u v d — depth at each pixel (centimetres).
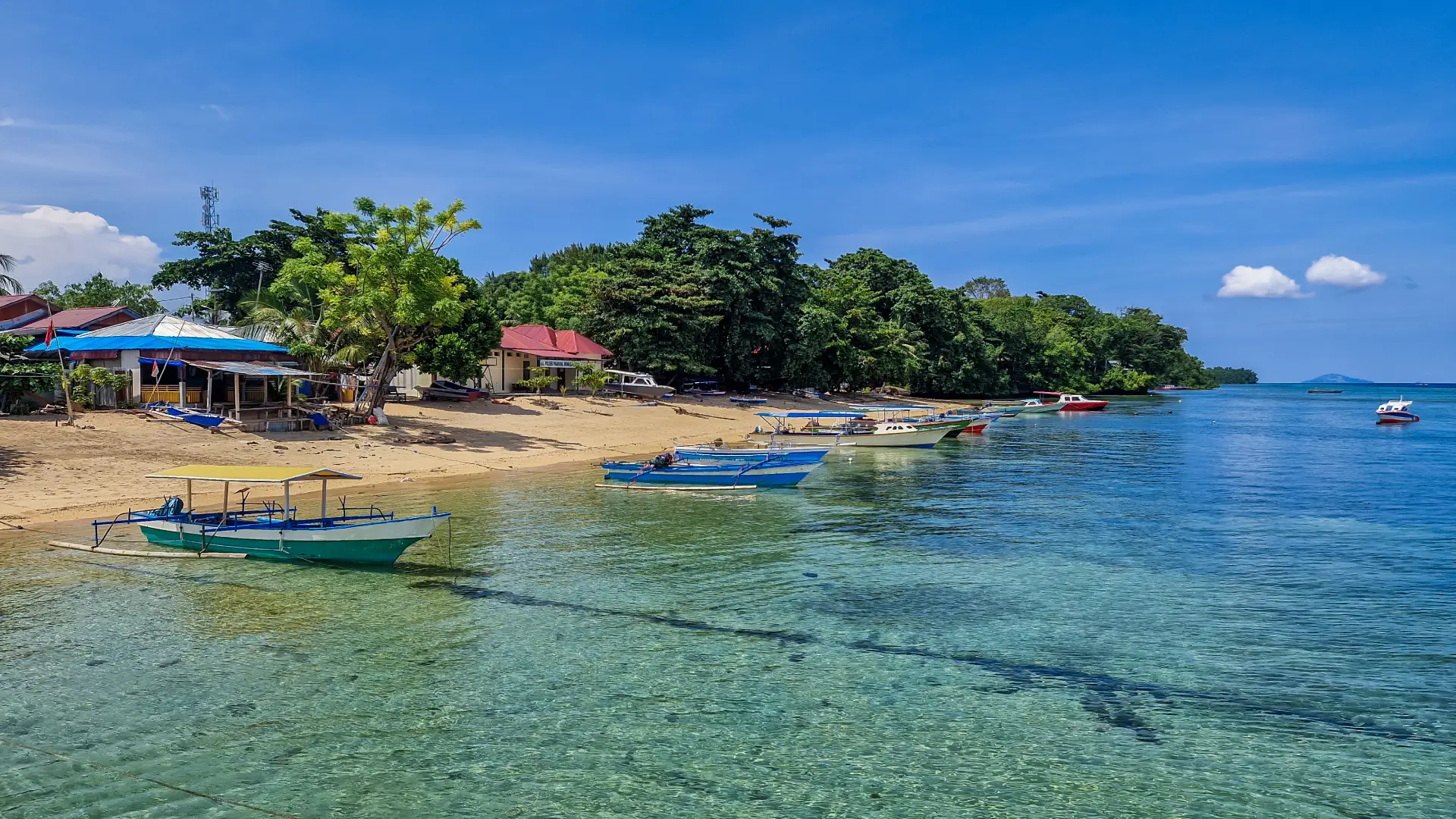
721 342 7231
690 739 1015
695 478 3039
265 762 945
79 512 2283
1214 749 998
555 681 1192
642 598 1616
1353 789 908
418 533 1805
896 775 930
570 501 2738
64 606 1505
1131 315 16050
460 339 4438
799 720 1069
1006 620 1498
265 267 6862
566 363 6234
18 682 1159
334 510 2392
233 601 1551
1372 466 3994
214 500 2488
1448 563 1914
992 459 4278
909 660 1293
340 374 4478
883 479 3447
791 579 1777
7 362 3350
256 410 3591
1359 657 1306
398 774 922
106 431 3095
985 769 947
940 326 9556
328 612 1499
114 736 1005
